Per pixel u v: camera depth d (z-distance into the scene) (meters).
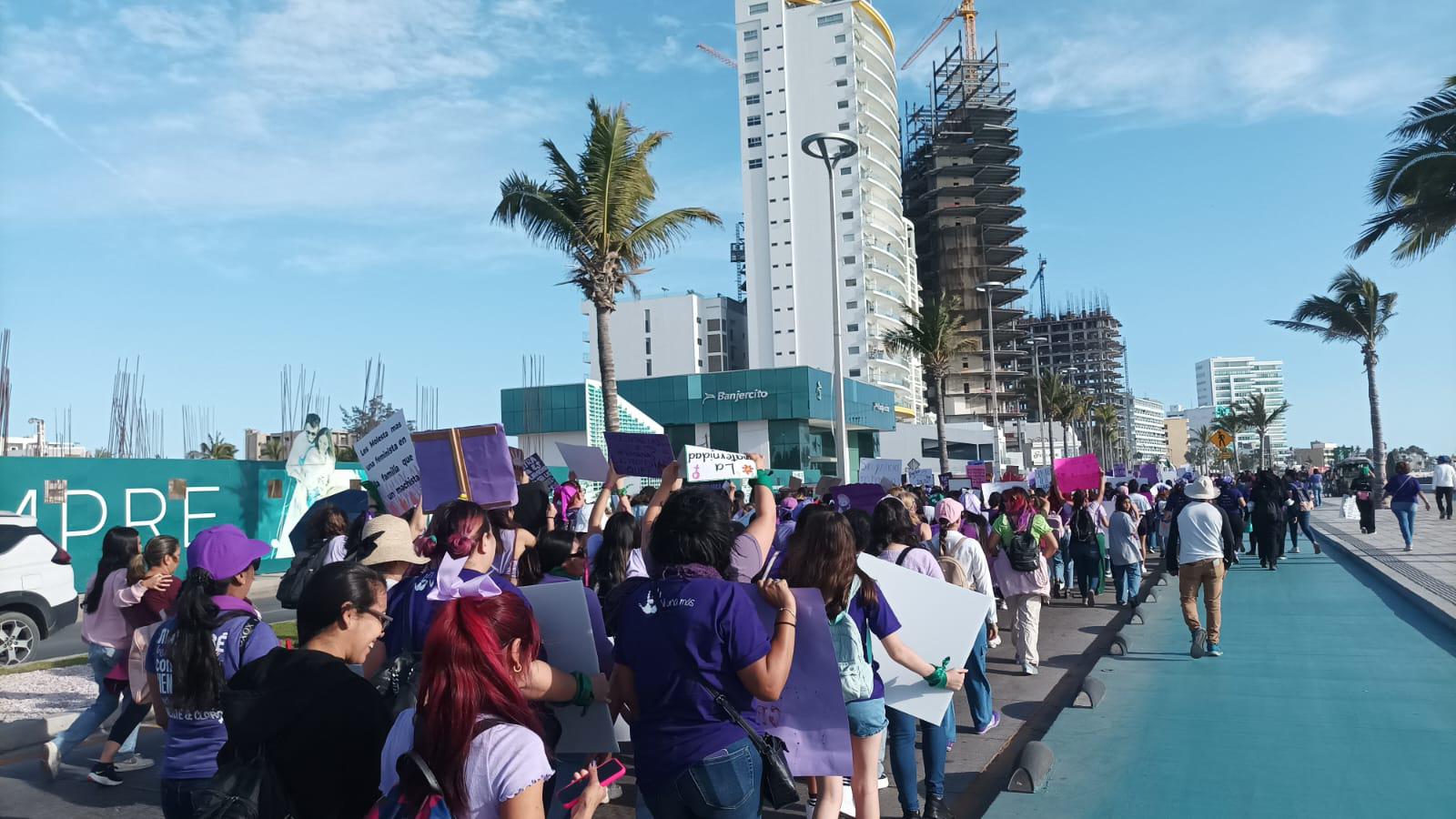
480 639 2.55
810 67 109.75
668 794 3.16
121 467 18.92
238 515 21.17
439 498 6.70
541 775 2.46
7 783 6.80
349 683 2.96
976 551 8.03
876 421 78.12
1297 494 21.78
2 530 11.46
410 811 2.45
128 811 6.23
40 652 13.38
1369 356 38.84
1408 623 11.67
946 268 139.12
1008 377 141.50
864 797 4.62
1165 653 10.47
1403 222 19.80
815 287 106.94
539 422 46.41
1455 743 6.65
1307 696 8.18
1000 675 9.91
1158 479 30.73
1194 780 6.08
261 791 2.78
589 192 21.44
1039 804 5.75
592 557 6.38
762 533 4.93
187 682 3.60
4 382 20.16
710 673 3.20
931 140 148.50
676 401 67.62
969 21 159.75
